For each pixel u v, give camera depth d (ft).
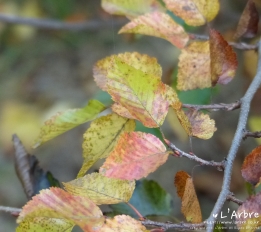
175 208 4.33
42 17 5.97
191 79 2.63
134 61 2.54
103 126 2.48
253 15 2.77
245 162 2.37
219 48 2.56
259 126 3.17
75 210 2.28
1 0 6.07
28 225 2.29
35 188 2.67
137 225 2.27
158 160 2.32
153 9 2.83
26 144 5.28
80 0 5.95
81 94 5.59
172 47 5.33
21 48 6.15
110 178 2.34
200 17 2.67
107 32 5.98
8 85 5.85
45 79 5.84
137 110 2.35
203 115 2.43
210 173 4.61
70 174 5.00
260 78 2.61
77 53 6.02
